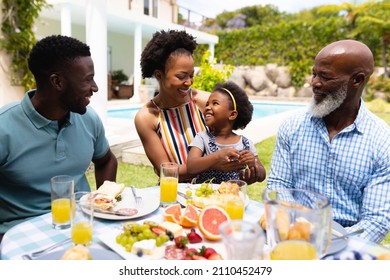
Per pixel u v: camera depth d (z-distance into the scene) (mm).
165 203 1615
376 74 15438
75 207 1244
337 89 1687
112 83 13281
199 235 1283
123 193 1730
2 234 1692
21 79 5238
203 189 1708
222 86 2260
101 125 2080
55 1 7848
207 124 2213
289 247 972
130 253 1152
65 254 1060
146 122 2273
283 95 17328
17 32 5027
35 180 1749
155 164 2262
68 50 1640
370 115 1803
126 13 10297
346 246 1237
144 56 2238
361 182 1743
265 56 18250
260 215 1547
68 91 1682
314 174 1868
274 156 2053
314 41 17031
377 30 15445
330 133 1845
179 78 2123
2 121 1662
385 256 1083
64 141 1795
